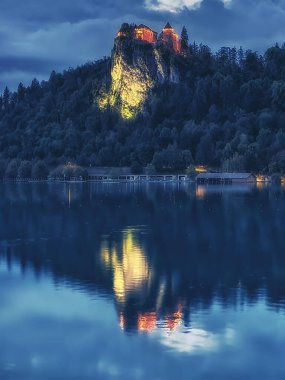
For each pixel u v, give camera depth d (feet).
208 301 292.20
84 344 240.32
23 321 268.21
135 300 296.30
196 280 336.08
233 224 577.43
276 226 556.10
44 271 364.79
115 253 423.23
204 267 370.32
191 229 545.85
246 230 531.09
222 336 245.04
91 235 515.50
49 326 261.65
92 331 253.44
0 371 218.18
